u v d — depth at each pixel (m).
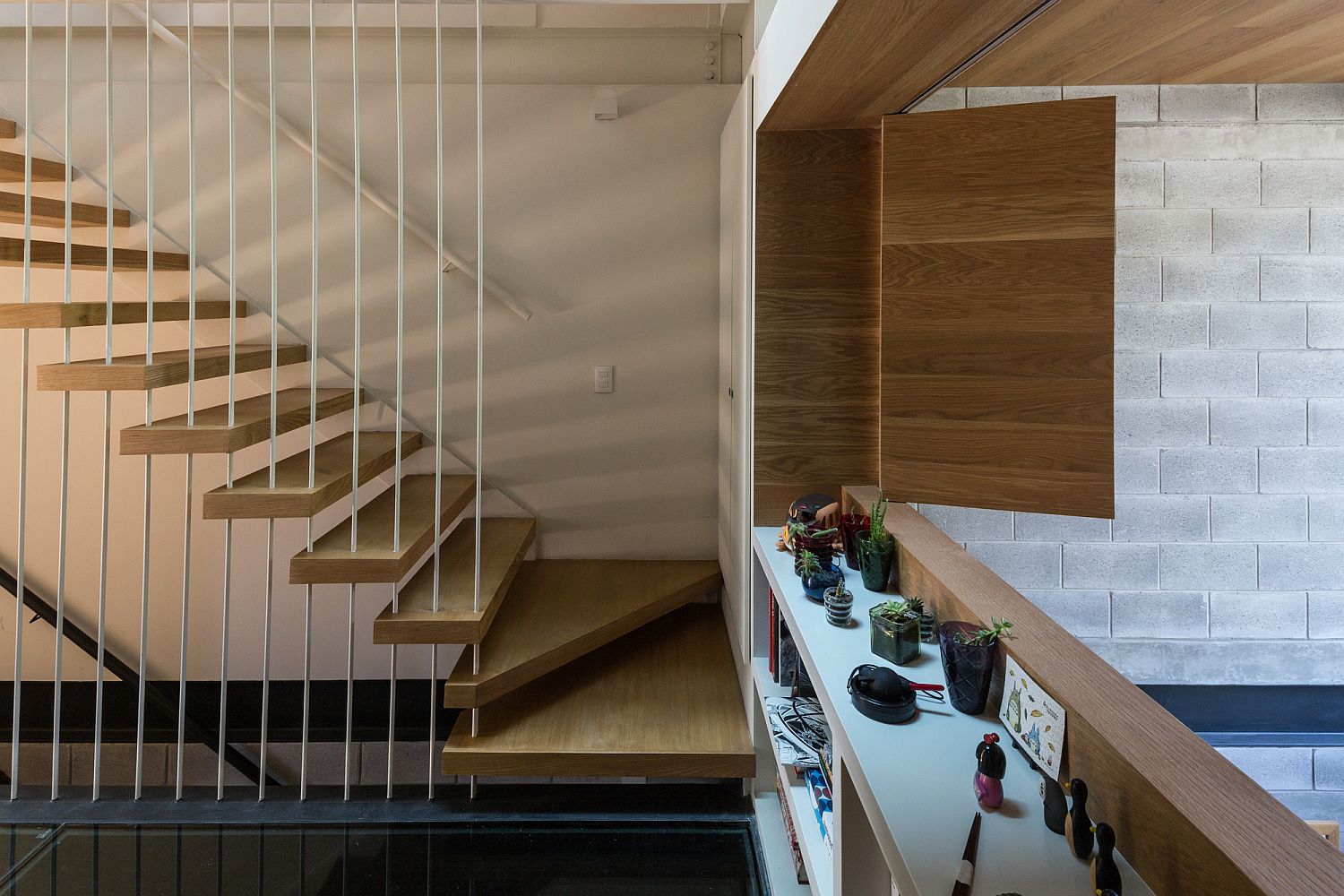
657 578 3.62
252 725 3.74
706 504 3.85
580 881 2.51
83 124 3.56
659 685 3.14
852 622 1.92
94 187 3.59
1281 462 2.23
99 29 3.60
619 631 3.19
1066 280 1.60
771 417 2.59
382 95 3.62
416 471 3.81
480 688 2.69
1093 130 1.54
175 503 3.71
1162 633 2.32
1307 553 2.25
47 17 3.50
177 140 3.59
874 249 2.53
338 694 3.74
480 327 2.69
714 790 2.94
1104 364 1.59
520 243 3.71
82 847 2.62
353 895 2.44
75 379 2.61
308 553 2.69
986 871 1.05
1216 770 1.00
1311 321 2.19
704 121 3.67
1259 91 2.13
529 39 3.69
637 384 3.79
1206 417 2.24
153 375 2.65
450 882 2.50
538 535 3.85
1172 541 2.29
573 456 3.82
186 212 3.62
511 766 2.67
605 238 3.72
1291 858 0.81
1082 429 1.61
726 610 3.62
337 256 3.68
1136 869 1.01
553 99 3.66
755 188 2.51
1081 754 1.15
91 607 3.72
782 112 2.25
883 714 1.45
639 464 3.83
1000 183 1.63
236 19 3.57
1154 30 1.63
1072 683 1.25
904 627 1.68
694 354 3.78
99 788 2.89
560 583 3.56
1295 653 2.28
